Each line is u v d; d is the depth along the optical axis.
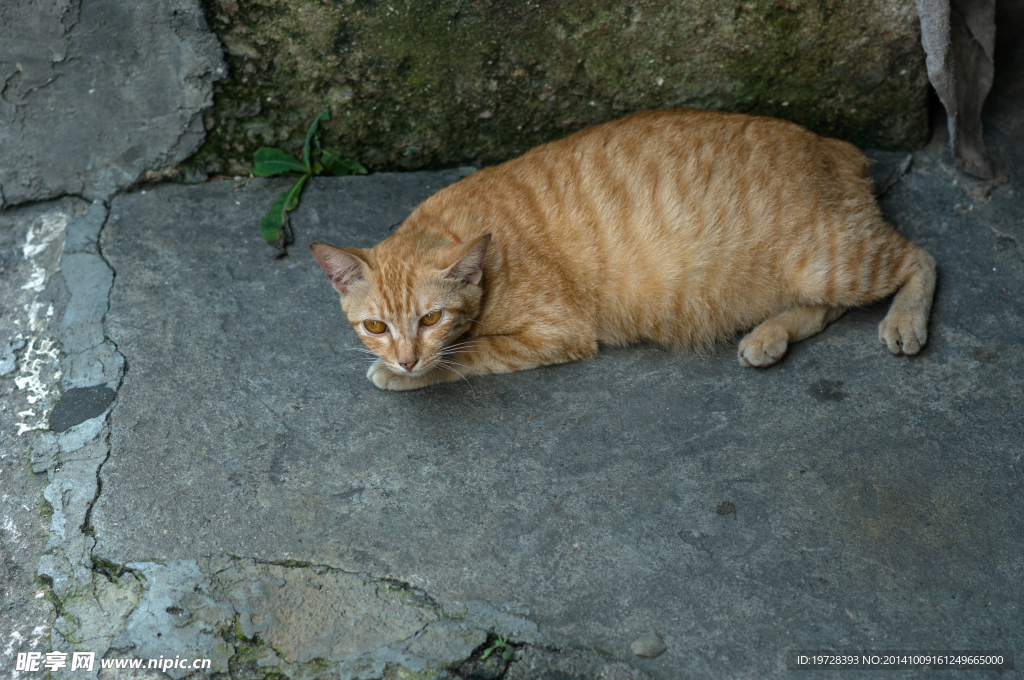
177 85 1.54
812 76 1.53
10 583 1.32
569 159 1.45
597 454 1.38
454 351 1.41
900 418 1.38
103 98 1.55
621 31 1.52
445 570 1.32
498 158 1.60
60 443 1.39
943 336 1.43
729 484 1.35
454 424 1.40
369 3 1.51
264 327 1.47
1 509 1.36
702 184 1.42
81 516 1.35
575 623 1.29
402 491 1.36
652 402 1.41
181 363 1.44
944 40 1.46
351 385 1.43
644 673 1.27
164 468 1.38
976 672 1.26
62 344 1.46
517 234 1.42
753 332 1.44
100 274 1.51
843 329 1.45
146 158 1.57
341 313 1.48
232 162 1.59
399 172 1.60
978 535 1.32
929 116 1.56
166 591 1.31
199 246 1.53
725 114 1.47
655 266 1.43
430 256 1.37
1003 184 1.52
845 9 1.50
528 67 1.54
